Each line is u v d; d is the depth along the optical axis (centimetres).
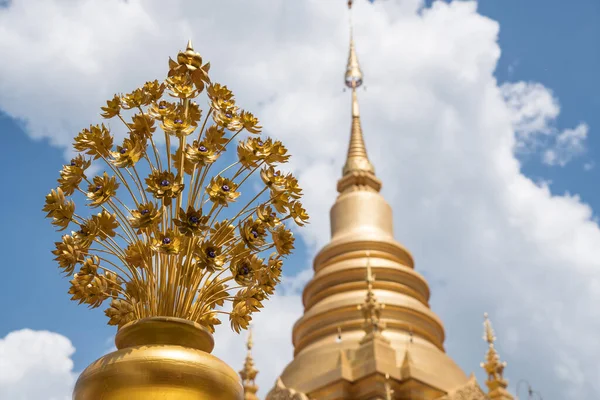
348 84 6200
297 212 1210
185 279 1138
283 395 4094
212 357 1095
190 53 1283
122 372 1040
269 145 1217
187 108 1223
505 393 4166
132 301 1141
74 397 1070
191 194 1182
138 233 1165
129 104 1197
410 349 4350
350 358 4125
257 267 1183
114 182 1161
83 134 1184
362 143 5891
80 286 1144
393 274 4872
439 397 4081
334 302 4659
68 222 1152
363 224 5234
